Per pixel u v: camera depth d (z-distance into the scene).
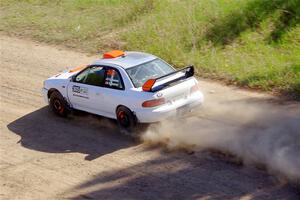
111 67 28.41
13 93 36.19
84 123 30.42
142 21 46.12
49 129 30.36
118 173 24.66
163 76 27.03
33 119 31.91
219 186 22.45
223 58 37.38
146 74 28.02
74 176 24.95
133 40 43.09
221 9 43.62
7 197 23.88
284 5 41.19
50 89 31.56
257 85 33.06
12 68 40.84
